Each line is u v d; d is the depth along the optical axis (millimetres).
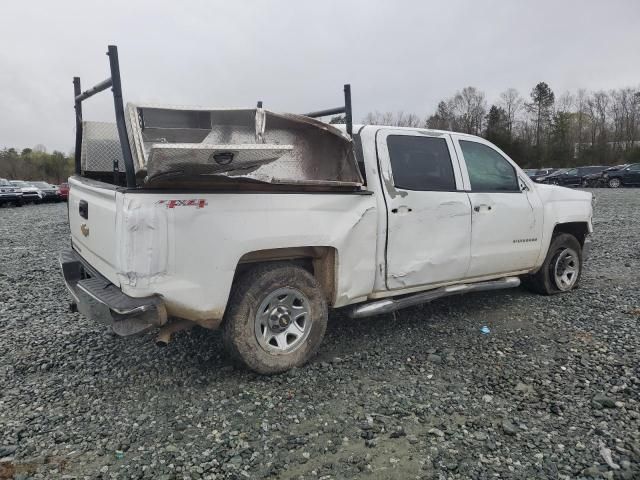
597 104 69250
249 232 3418
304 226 3664
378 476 2562
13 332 4738
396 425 3049
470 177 4902
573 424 3059
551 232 5629
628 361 3971
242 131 3805
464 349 4262
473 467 2633
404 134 4496
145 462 2662
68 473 2568
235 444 2830
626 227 12211
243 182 3395
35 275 7539
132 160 3141
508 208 5117
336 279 3926
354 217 3961
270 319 3645
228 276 3359
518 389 3521
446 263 4625
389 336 4559
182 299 3213
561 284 5938
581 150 57969
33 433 2943
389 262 4242
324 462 2678
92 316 3393
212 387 3533
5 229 14883
